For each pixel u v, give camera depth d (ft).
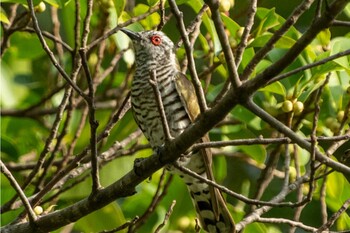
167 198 44.50
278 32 30.30
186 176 37.22
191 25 35.60
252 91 27.17
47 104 50.80
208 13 37.93
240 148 44.70
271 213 50.67
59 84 50.44
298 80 36.99
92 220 43.06
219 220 36.73
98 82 42.04
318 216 50.88
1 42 44.93
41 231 32.50
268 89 37.47
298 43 26.27
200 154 36.83
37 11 40.63
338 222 41.14
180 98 37.86
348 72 35.91
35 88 52.29
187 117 38.06
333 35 51.19
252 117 40.73
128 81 45.14
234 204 50.55
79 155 35.53
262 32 38.01
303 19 51.65
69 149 40.09
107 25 41.65
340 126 37.81
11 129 49.39
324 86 37.42
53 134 35.60
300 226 33.55
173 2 27.09
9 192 42.65
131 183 31.32
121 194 31.58
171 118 37.88
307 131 42.14
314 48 40.50
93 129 30.07
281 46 37.17
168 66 38.63
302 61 37.96
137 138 43.27
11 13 44.01
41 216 32.58
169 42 39.42
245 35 32.58
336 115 39.91
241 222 34.65
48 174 43.86
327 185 40.86
